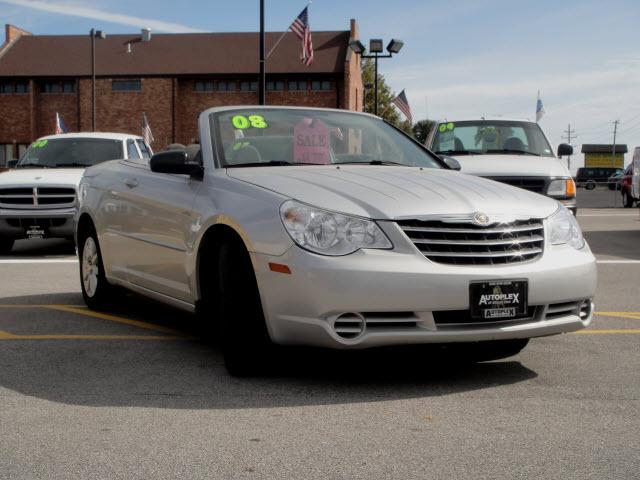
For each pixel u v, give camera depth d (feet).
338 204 14.55
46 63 184.44
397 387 14.94
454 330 14.38
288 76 179.52
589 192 195.52
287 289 14.24
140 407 13.64
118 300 23.40
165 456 11.23
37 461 11.05
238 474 10.55
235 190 16.06
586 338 19.54
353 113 20.72
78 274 32.45
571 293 15.30
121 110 183.11
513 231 14.94
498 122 42.50
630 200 93.15
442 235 14.49
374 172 16.98
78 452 11.40
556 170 37.65
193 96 184.44
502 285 14.48
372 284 13.85
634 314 23.13
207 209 16.40
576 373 16.01
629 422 12.75
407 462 10.98
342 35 186.70
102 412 13.34
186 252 17.29
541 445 11.66
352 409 13.52
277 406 13.69
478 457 11.17
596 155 376.68
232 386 15.01
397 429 12.43
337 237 14.17
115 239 21.48
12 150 184.85
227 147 18.06
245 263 15.16
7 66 183.83
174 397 14.25
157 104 182.19
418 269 14.03
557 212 16.05
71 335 20.04
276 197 15.02
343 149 18.99
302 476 10.47
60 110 184.65
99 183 22.90
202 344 18.98
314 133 18.92
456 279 14.16
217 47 185.78
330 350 17.90
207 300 17.03
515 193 16.25
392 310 13.97
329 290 13.88
